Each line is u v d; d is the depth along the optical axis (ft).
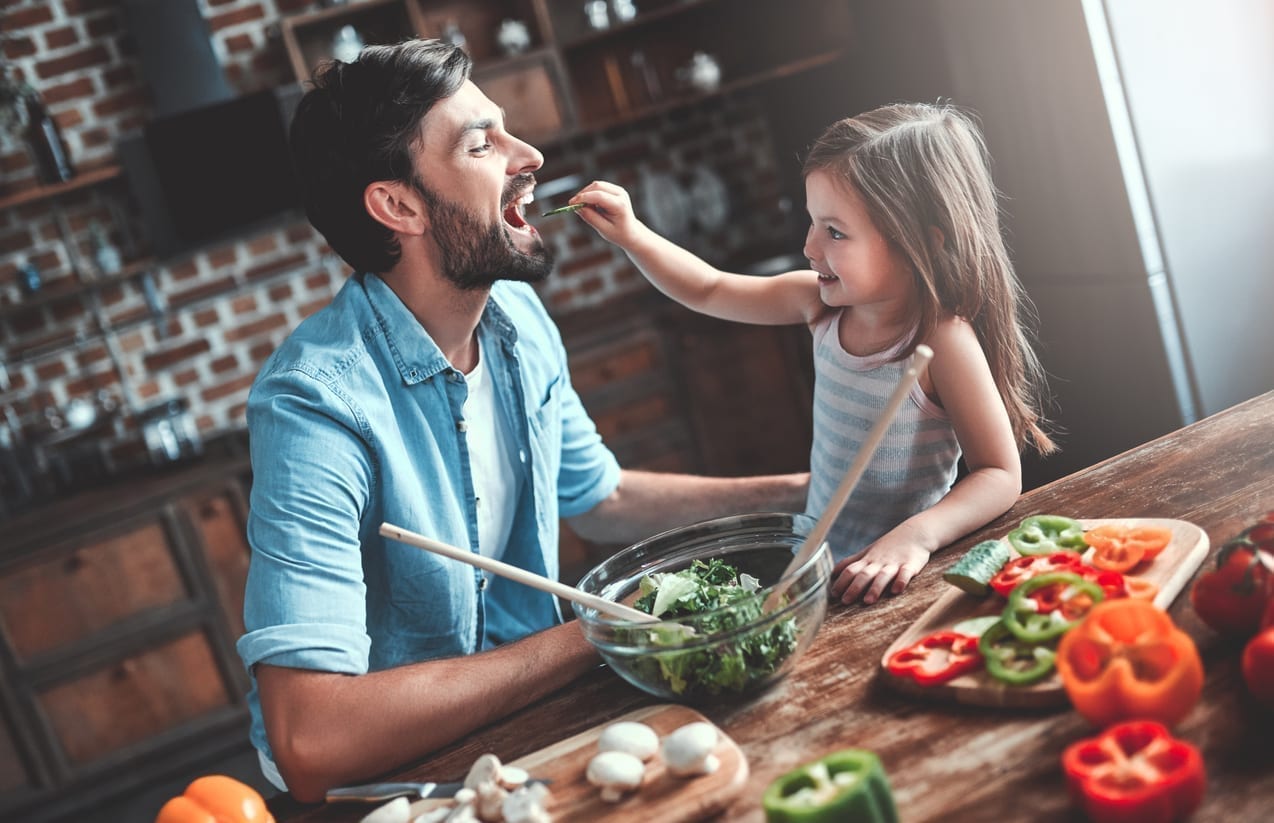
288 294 12.72
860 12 11.51
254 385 4.33
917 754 2.77
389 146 4.25
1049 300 10.03
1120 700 2.55
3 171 11.85
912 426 4.56
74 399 12.21
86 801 10.65
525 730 3.45
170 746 10.84
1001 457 4.21
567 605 9.30
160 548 10.73
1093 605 2.94
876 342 4.62
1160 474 3.92
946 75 10.43
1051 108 9.31
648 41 13.44
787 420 12.54
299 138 4.43
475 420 4.84
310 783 3.49
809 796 2.41
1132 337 9.36
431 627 4.58
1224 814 2.31
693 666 3.16
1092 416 10.02
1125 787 2.31
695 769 2.80
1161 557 3.26
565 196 13.47
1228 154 9.11
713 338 12.27
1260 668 2.47
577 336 12.03
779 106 13.44
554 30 13.17
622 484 5.58
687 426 12.30
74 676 10.58
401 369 4.45
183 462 11.46
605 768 2.84
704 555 3.84
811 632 3.25
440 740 3.52
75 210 12.01
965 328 4.36
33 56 11.79
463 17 12.66
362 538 4.40
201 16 11.72
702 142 13.75
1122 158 8.86
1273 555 2.81
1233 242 9.21
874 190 4.23
